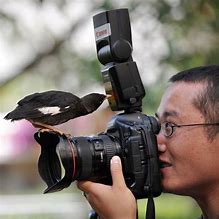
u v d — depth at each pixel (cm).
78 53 1594
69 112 606
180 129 532
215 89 528
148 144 542
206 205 538
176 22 1335
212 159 526
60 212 1720
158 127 552
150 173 542
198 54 1335
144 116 561
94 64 1512
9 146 2295
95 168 544
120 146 552
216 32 1320
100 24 596
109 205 534
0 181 3089
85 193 556
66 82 1634
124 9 592
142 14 1345
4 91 1909
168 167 543
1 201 1944
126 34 590
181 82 543
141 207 1543
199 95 529
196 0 1309
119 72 573
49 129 570
